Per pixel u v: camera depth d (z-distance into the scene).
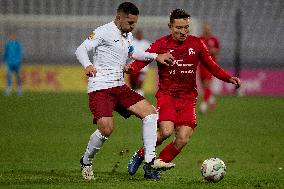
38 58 98.06
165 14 104.75
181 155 36.00
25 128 47.91
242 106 67.31
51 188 22.64
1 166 30.67
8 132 45.62
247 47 99.19
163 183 24.23
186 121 26.36
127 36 24.98
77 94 79.25
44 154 35.88
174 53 26.39
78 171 28.91
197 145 40.16
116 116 57.69
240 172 29.28
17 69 76.44
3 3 105.25
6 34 98.06
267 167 31.52
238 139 43.31
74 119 53.84
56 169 29.62
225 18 102.88
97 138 24.62
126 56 25.05
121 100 25.14
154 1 105.06
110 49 24.48
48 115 56.59
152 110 25.28
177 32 26.23
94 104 24.56
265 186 23.95
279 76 83.50
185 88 26.48
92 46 24.00
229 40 100.81
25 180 25.08
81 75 85.69
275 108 65.31
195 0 104.69
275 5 103.12
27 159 33.91
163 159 26.52
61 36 100.56
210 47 62.50
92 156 25.19
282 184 24.77
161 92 26.69
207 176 24.66
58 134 44.69
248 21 101.62
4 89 86.44
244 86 83.75
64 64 90.44
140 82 68.94
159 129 26.27
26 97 73.81
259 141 42.53
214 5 104.38
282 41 100.00
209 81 60.47
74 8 105.81
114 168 30.09
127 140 42.22
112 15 105.44
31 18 95.69
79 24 96.12
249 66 91.69
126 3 24.55
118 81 24.78
